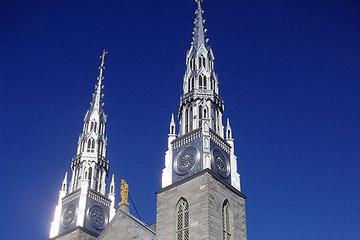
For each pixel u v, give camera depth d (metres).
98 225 67.94
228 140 58.22
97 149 75.94
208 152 53.09
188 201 50.59
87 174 72.56
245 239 51.88
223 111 61.34
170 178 54.34
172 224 50.38
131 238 52.41
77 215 66.81
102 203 70.75
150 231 51.44
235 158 57.19
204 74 62.44
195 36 67.81
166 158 56.06
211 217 48.34
